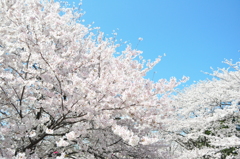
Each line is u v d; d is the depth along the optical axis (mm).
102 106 3436
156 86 3764
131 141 2391
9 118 4070
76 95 3141
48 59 3086
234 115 7379
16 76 4039
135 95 3176
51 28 4082
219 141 6270
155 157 5352
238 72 8750
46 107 3639
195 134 7789
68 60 3877
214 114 6449
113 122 3092
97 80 3096
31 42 3072
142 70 4910
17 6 4039
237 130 7883
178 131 10023
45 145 5062
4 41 3908
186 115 10648
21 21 3863
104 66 4668
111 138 4793
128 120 4695
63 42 4688
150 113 4008
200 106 9062
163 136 9773
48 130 2879
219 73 9633
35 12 3807
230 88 8531
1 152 2643
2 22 4684
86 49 5441
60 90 3436
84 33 6457
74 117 3479
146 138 2627
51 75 3479
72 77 2963
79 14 6902
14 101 3838
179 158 7363
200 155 6750
